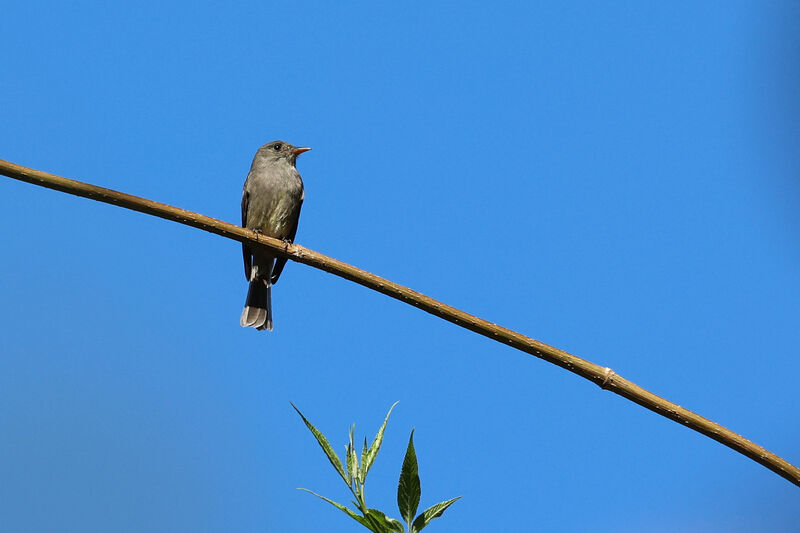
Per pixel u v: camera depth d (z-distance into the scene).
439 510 4.90
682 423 6.12
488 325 6.73
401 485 4.89
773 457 5.83
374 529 4.84
